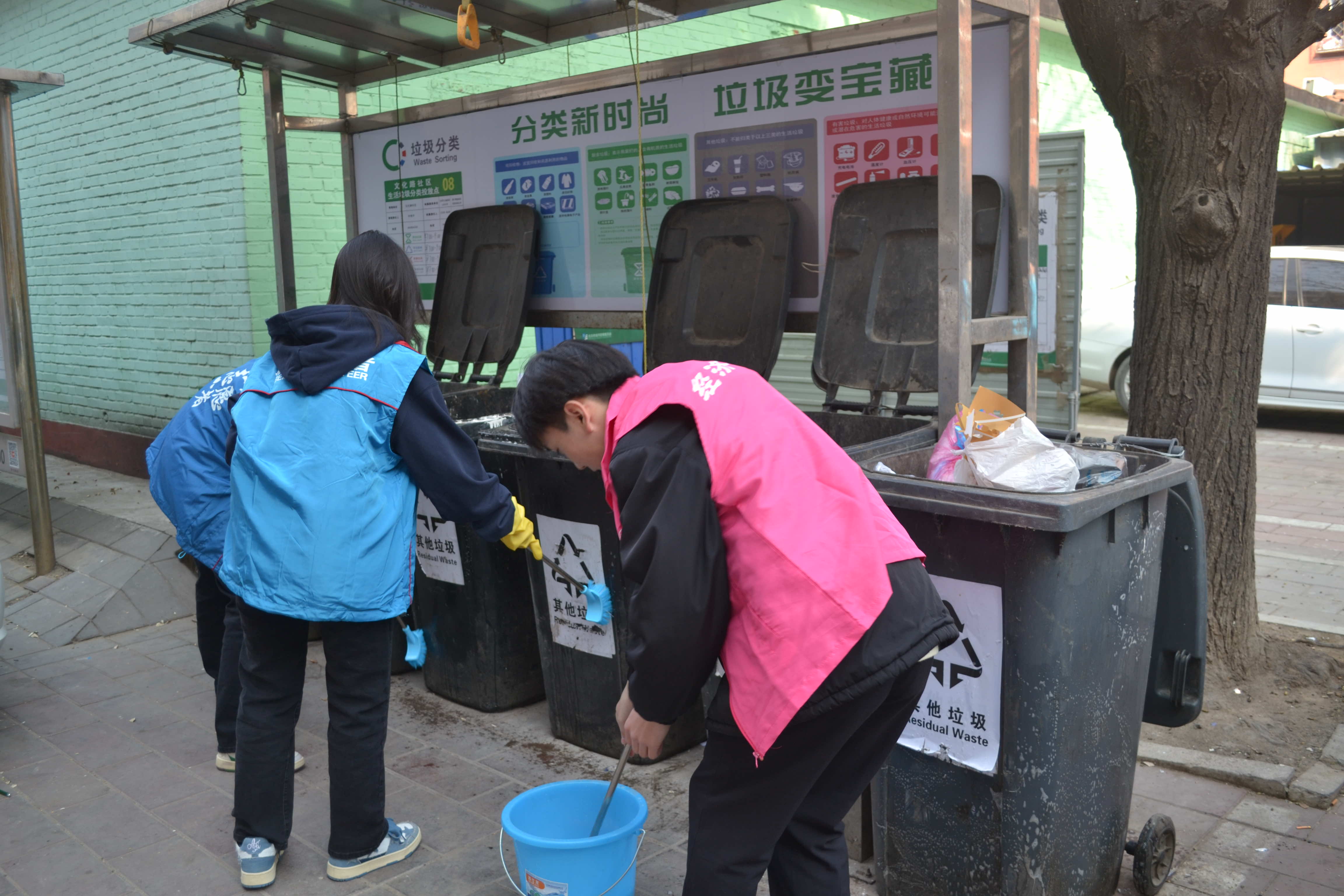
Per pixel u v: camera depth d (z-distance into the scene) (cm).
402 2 397
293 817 312
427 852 291
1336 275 907
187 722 384
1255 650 371
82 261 793
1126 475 257
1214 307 349
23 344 530
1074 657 218
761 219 379
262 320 641
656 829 300
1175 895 259
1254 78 329
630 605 176
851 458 255
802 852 201
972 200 320
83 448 805
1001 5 292
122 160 727
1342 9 338
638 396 187
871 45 351
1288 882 263
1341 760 315
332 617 254
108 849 295
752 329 376
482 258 474
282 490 254
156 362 734
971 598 221
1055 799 224
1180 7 332
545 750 354
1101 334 1010
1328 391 902
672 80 405
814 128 369
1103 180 1252
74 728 380
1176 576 255
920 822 242
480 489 265
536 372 197
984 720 225
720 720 183
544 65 757
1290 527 627
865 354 342
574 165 442
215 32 439
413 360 262
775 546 172
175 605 508
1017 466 228
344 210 664
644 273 409
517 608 382
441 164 490
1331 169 1268
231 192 636
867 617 172
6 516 655
